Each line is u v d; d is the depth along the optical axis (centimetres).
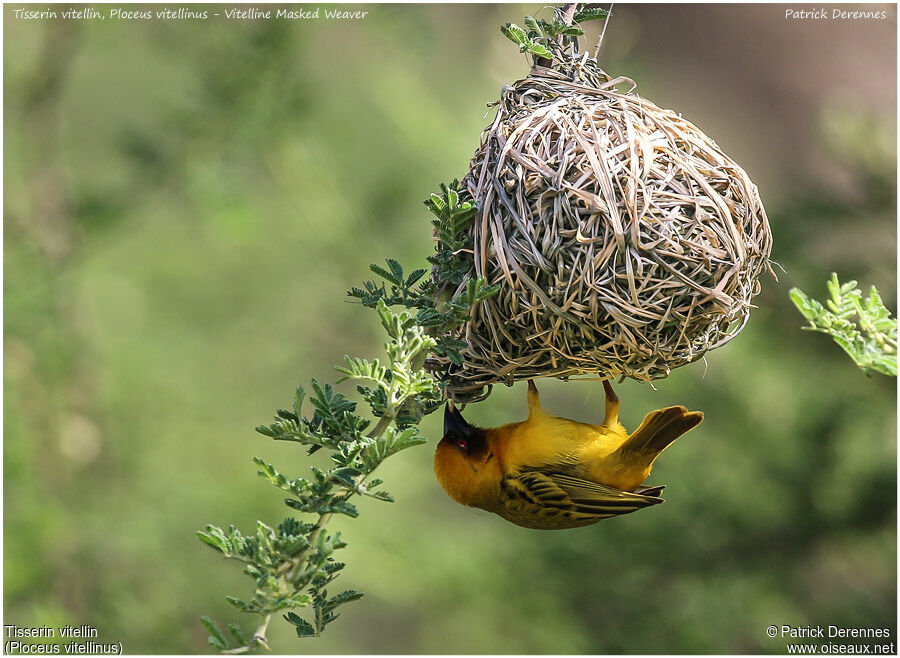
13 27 1253
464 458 686
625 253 543
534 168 556
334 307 1708
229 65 1252
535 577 1385
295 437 486
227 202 1224
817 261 1227
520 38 588
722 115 2300
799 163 2184
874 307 627
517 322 568
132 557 1391
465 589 1374
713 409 1305
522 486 675
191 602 1420
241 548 449
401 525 1468
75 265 1277
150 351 1630
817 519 1277
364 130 1545
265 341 1709
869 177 1242
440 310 546
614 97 589
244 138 1250
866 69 2377
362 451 478
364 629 1655
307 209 1444
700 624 1284
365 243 1523
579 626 1345
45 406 1280
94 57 1325
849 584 1316
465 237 574
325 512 455
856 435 1270
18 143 1248
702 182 563
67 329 1302
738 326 614
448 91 1622
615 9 1488
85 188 1292
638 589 1340
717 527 1305
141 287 1670
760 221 591
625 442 669
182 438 1556
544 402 1361
